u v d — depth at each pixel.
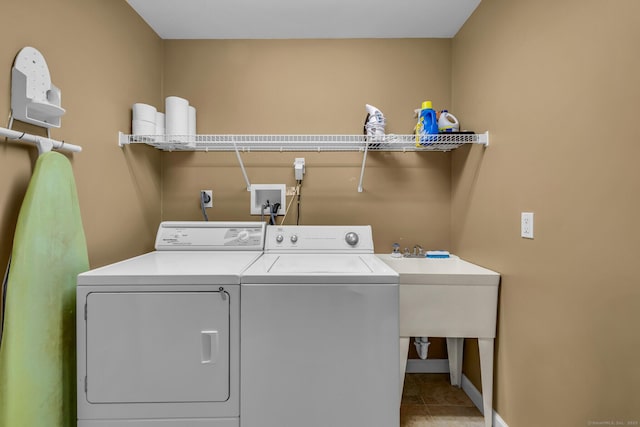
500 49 1.57
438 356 2.22
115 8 1.64
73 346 1.21
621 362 0.92
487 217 1.70
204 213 2.14
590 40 1.03
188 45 2.16
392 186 2.19
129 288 1.13
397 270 1.70
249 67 2.17
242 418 1.14
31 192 1.04
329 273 1.19
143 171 1.93
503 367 1.53
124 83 1.72
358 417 1.15
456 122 1.95
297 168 2.12
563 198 1.15
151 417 1.12
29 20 1.12
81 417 1.12
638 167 0.87
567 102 1.13
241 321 1.15
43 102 1.09
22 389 0.98
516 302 1.43
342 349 1.16
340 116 2.17
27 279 1.01
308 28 2.05
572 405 1.10
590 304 1.03
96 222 1.50
